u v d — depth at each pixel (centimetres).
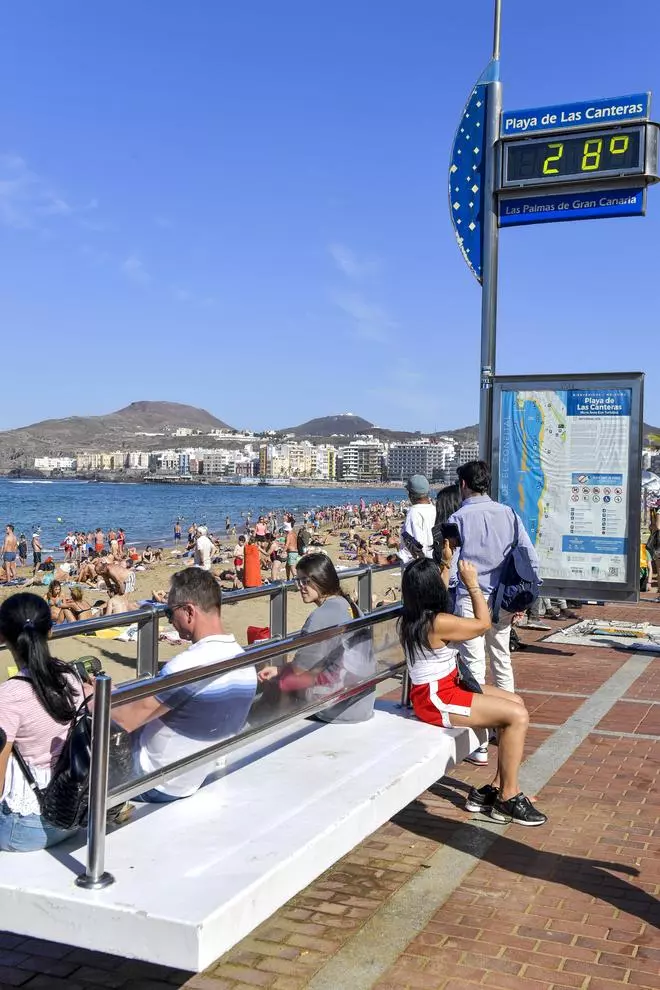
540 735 701
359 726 488
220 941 266
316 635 430
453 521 580
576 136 925
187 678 332
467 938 377
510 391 991
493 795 529
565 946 369
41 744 319
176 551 4634
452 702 487
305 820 342
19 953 382
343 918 396
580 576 985
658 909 404
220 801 363
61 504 13438
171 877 289
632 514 966
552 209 948
